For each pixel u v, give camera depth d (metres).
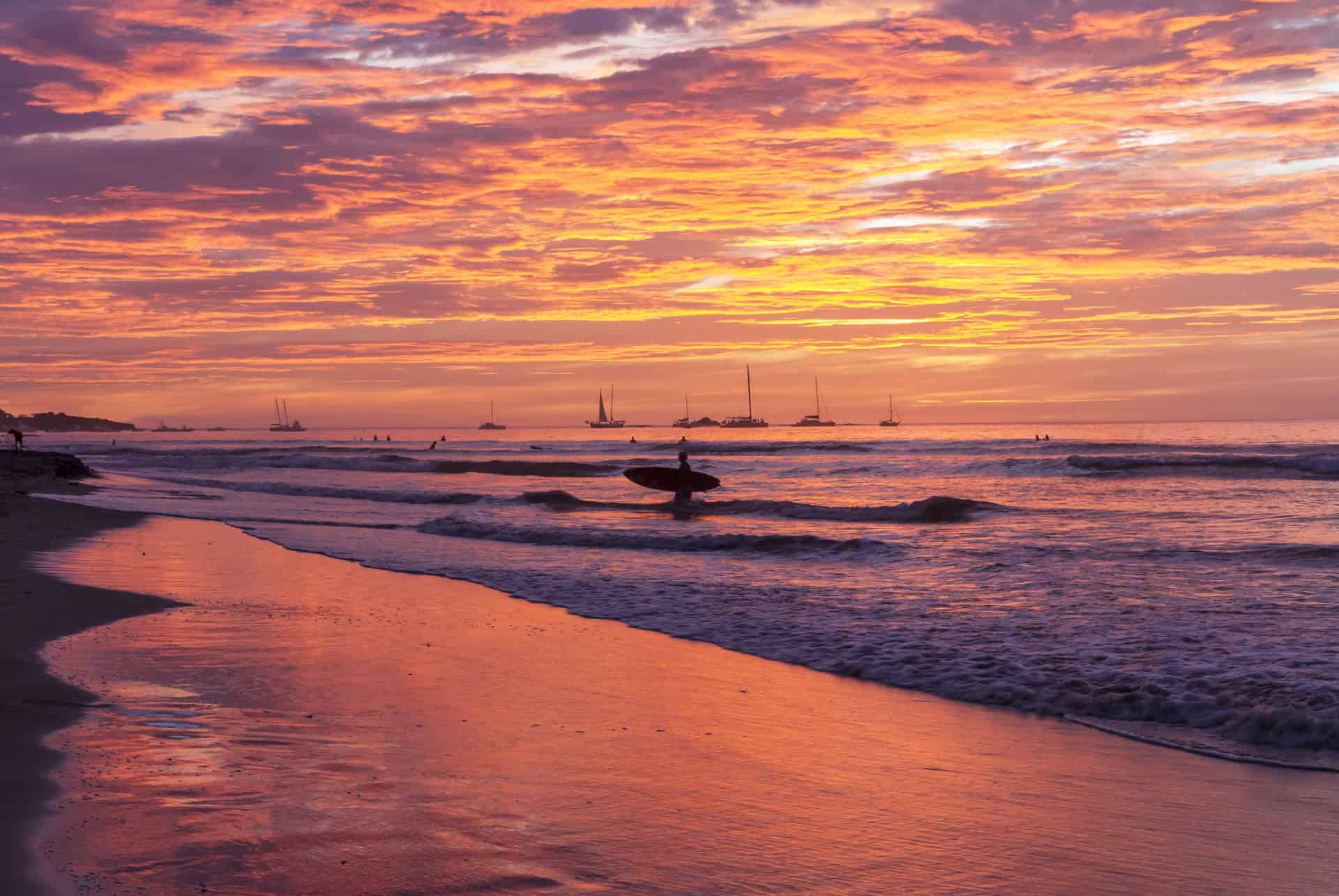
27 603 11.95
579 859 4.77
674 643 10.84
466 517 27.92
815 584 15.19
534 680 8.88
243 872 4.39
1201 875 4.74
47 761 5.82
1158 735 7.30
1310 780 6.21
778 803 5.70
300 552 19.36
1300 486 34.78
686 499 33.56
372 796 5.55
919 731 7.41
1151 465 43.91
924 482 43.34
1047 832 5.30
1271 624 11.09
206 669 8.82
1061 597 13.43
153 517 26.83
